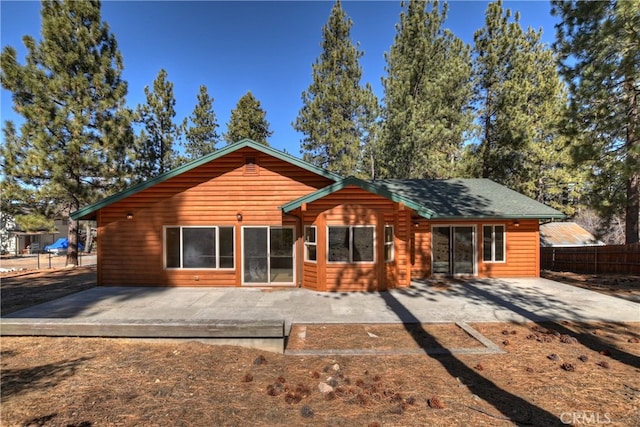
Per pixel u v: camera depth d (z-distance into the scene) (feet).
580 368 14.74
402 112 58.13
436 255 41.68
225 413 10.98
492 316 23.67
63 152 47.88
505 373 14.23
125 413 10.95
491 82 61.36
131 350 16.16
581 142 37.09
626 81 32.89
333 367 14.55
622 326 21.38
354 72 81.10
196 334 16.92
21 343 16.84
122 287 35.45
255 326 16.66
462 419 10.68
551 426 10.32
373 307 26.45
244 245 35.73
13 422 10.40
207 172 35.96
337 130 74.54
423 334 19.97
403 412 11.05
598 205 37.76
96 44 53.01
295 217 35.45
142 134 62.08
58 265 67.36
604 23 31.76
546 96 61.11
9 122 46.73
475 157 61.77
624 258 42.65
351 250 32.60
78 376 13.53
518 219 40.96
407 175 61.82
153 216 35.91
